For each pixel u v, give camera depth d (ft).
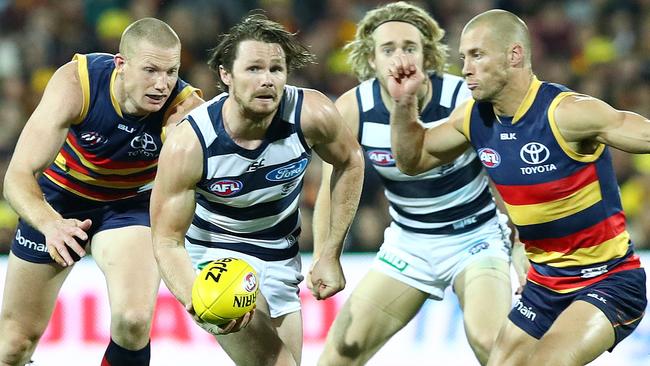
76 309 89.71
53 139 59.36
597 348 54.08
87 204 65.10
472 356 90.02
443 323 90.58
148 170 63.98
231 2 147.02
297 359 61.57
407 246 69.51
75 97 60.08
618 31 157.48
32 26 149.69
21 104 138.62
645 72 143.84
